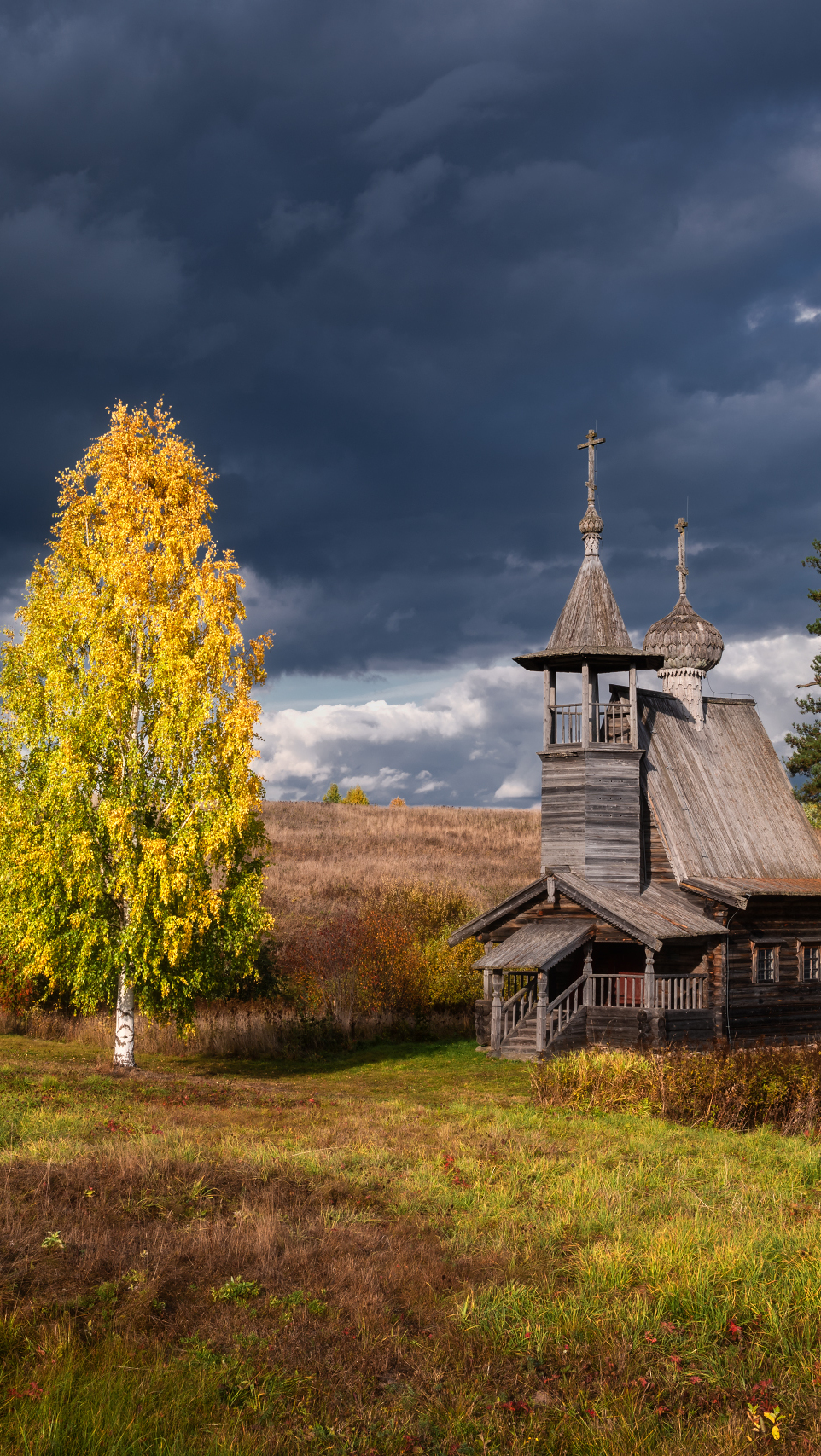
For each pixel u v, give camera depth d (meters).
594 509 32.78
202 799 22.41
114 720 22.12
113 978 22.98
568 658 31.28
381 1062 27.70
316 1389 7.04
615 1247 9.58
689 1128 16.95
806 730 43.81
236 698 23.03
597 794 30.81
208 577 23.05
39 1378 6.75
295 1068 26.83
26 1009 29.59
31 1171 11.22
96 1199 10.53
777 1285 8.96
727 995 30.30
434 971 33.47
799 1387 7.36
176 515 23.64
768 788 35.97
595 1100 18.72
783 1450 6.64
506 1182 12.27
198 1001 30.58
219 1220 10.08
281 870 56.22
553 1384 7.39
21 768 22.39
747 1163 14.34
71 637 22.83
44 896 21.69
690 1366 7.65
